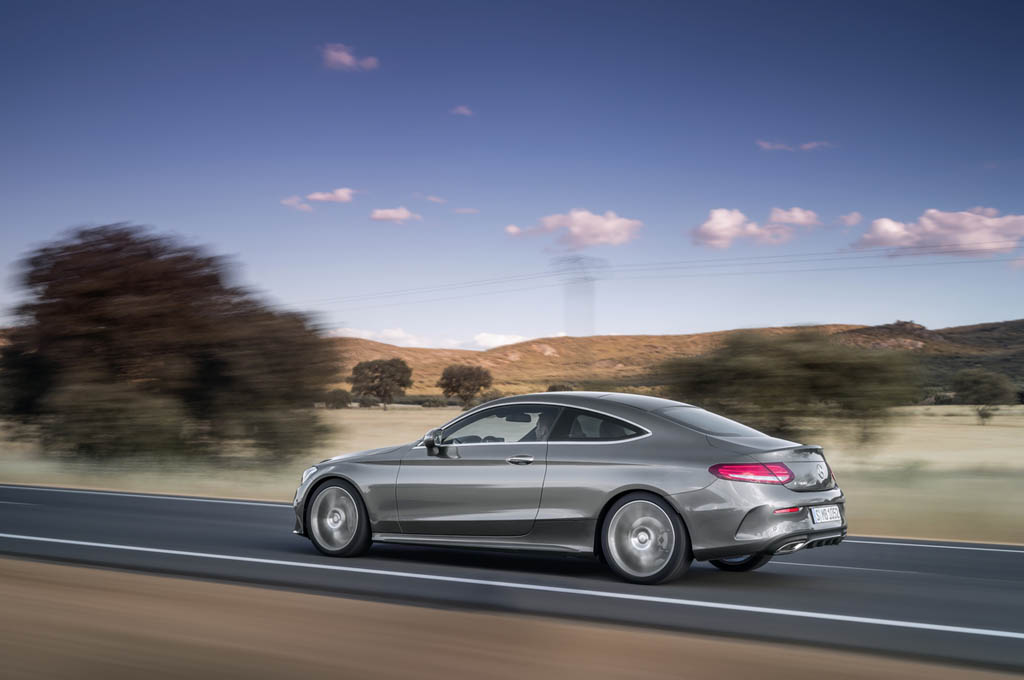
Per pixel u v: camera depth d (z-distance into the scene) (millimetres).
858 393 20891
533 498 8219
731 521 7504
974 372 68125
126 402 23172
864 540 11164
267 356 24734
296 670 4629
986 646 5758
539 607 6738
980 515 13820
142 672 4543
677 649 5246
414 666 4734
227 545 10016
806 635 5984
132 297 23953
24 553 9234
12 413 25391
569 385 57594
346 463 9219
